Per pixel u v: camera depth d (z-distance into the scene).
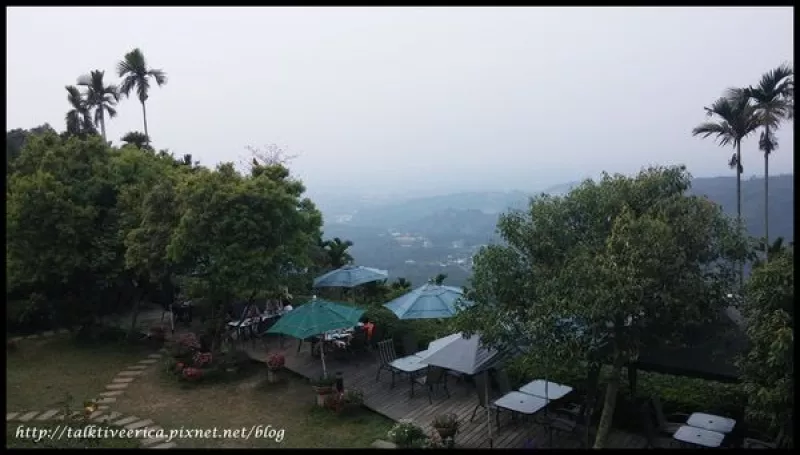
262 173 15.80
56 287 17.52
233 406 12.41
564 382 11.19
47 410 12.23
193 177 14.95
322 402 12.16
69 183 17.36
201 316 19.56
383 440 10.38
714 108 23.83
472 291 9.15
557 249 8.32
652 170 8.40
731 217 7.83
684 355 8.74
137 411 12.16
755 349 7.59
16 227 15.98
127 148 20.59
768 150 23.25
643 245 6.93
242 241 13.85
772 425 7.46
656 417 9.77
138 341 17.59
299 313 12.98
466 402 12.05
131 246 15.27
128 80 36.62
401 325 16.09
